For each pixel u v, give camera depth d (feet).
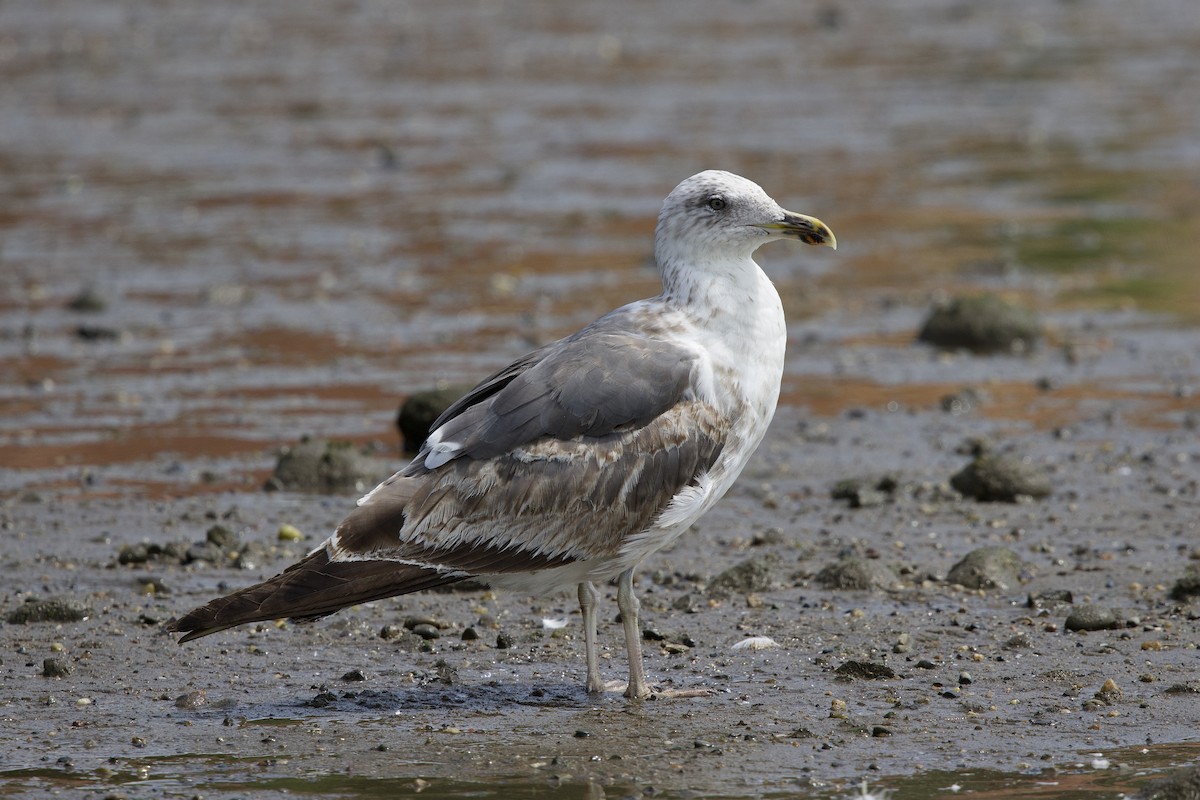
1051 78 136.05
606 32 166.50
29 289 74.84
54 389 58.95
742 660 33.83
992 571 38.40
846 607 37.01
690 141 111.45
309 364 62.34
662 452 31.04
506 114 122.93
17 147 111.34
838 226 87.45
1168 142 108.47
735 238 32.07
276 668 33.71
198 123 119.96
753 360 32.09
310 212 92.17
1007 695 31.42
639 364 31.22
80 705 31.58
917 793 26.89
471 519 30.58
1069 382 59.21
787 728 29.99
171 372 61.31
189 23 171.01
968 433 53.11
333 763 28.55
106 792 27.32
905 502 45.68
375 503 30.53
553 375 31.27
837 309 71.20
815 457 50.62
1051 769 27.84
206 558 40.70
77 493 46.98
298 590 29.68
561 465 30.71
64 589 38.68
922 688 31.89
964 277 76.43
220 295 73.10
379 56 151.12
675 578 39.52
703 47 155.84
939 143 109.91
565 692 32.24
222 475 48.91
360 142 113.09
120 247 83.76
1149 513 44.11
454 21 174.29
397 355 63.52
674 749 29.04
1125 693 31.32
